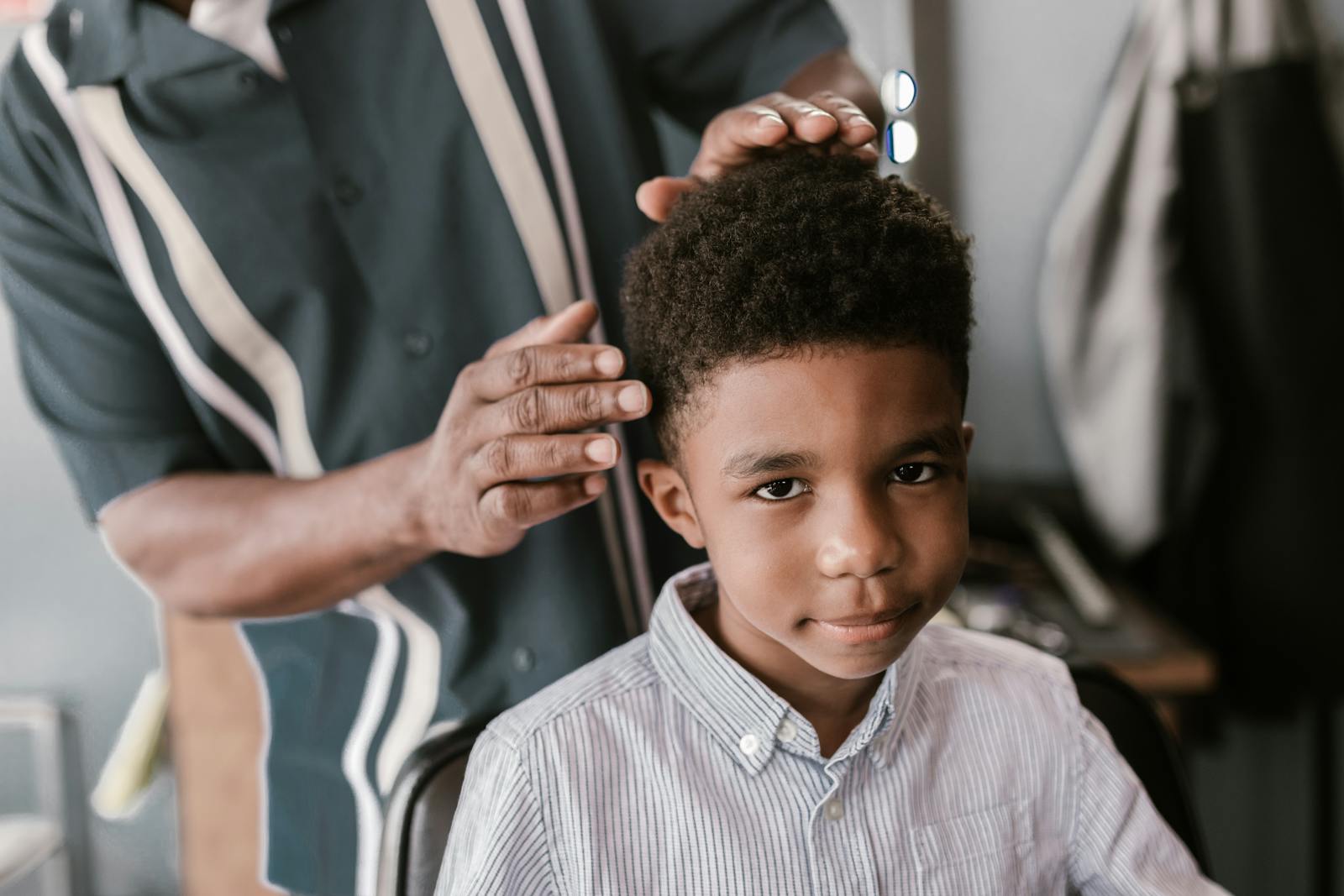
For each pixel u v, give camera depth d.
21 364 0.94
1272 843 1.92
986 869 0.70
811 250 0.56
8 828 1.84
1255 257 1.72
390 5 0.88
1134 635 1.62
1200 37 1.72
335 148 0.88
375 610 0.91
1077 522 1.95
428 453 0.75
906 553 0.57
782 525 0.58
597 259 0.95
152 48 0.86
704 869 0.65
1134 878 0.73
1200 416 1.84
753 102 0.73
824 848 0.67
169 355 0.92
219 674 1.65
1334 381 1.73
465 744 0.76
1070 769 0.74
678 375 0.61
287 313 0.90
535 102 0.91
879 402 0.56
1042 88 1.94
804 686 0.67
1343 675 1.77
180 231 0.87
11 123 0.89
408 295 0.90
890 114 0.96
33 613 1.96
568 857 0.65
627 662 0.71
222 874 1.67
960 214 1.98
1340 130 1.72
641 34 1.00
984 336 2.01
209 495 0.87
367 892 0.95
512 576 0.91
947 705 0.72
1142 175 1.78
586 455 0.66
